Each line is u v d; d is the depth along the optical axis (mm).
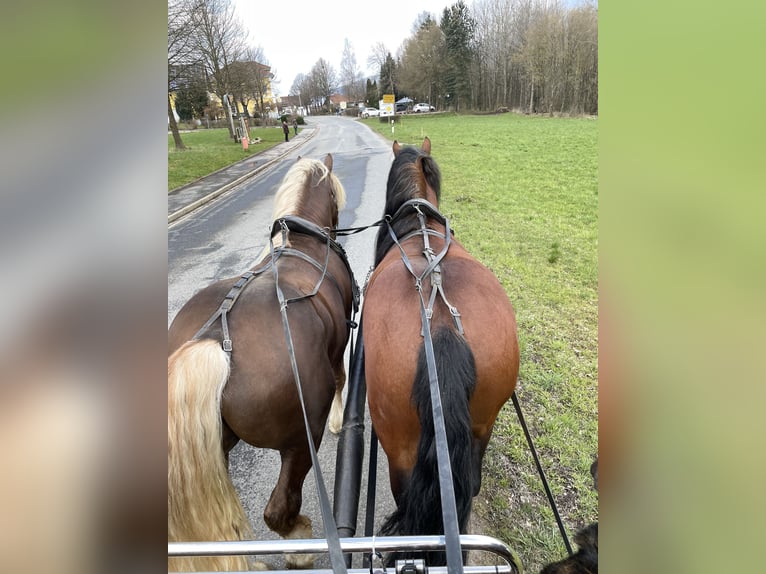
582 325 5074
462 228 8664
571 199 10898
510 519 2828
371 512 2066
